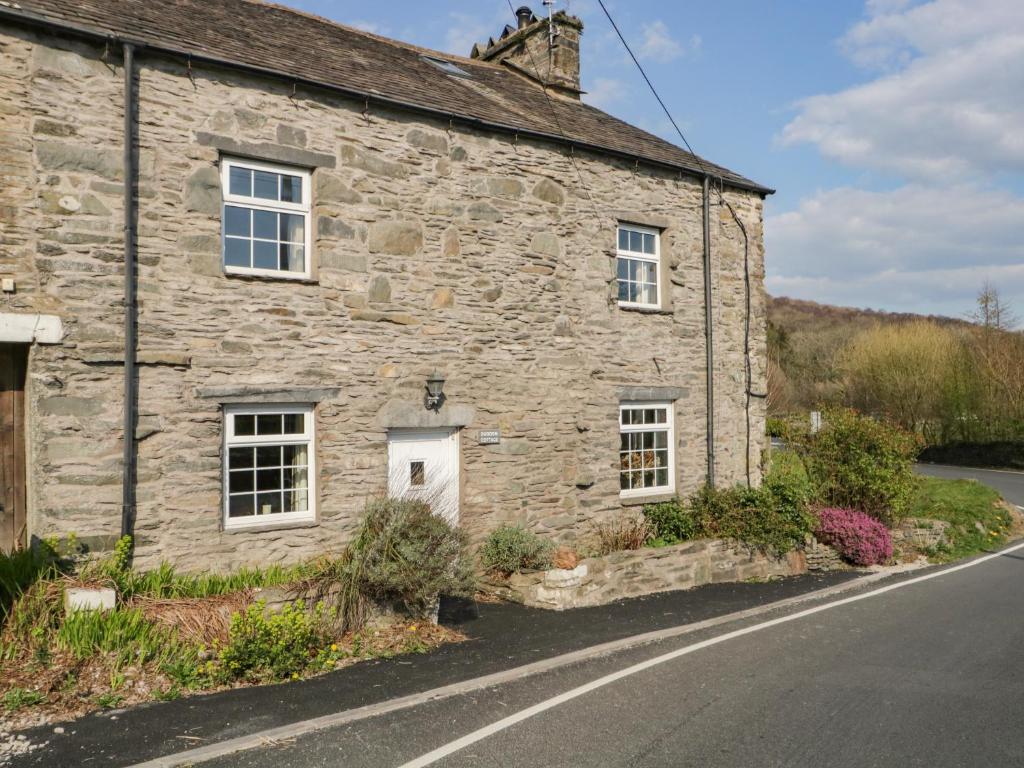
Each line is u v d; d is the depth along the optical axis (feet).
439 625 28.43
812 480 49.57
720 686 21.54
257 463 30.68
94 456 26.81
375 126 33.68
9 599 22.52
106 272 27.22
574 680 22.11
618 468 41.68
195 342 28.91
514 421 37.50
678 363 44.70
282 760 16.34
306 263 32.27
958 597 34.60
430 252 34.99
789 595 34.91
